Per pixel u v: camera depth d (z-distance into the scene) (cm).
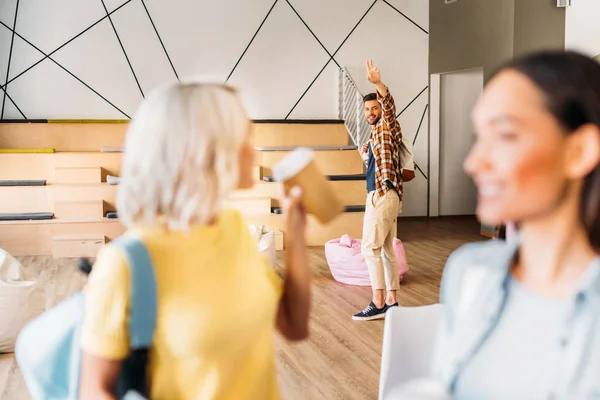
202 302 108
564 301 55
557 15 664
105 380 104
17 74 805
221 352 110
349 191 754
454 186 923
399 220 894
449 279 66
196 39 841
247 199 725
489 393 57
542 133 52
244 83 855
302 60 868
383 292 429
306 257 129
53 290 520
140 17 827
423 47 897
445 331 66
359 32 879
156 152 104
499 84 54
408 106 898
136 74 831
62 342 105
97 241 670
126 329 104
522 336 57
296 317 131
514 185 53
